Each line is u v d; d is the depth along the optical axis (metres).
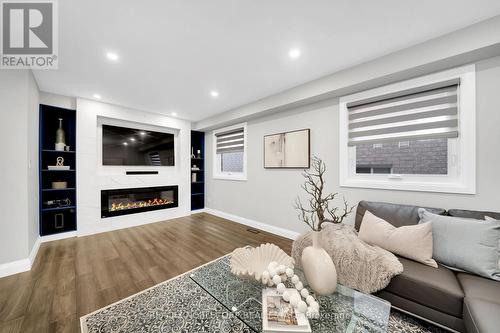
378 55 2.14
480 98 1.81
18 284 1.96
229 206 4.48
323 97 2.78
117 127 3.87
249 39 1.89
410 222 1.89
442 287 1.30
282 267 1.41
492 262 1.39
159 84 2.86
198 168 5.26
